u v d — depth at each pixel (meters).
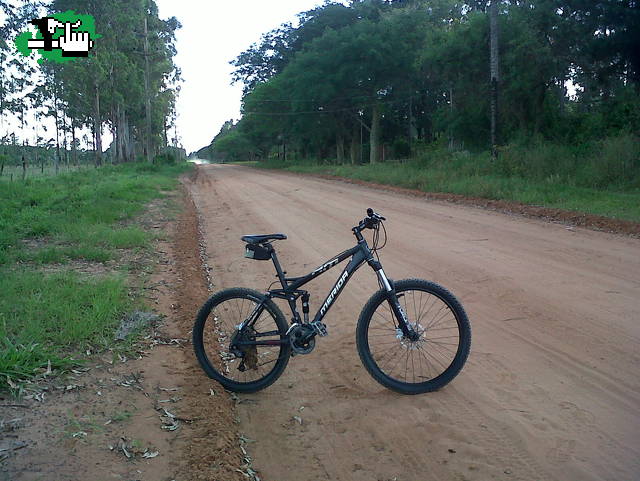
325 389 4.70
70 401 4.07
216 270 9.19
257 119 58.47
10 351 4.52
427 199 18.23
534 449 3.70
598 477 3.39
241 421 4.25
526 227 11.98
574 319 6.04
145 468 3.37
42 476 3.16
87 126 61.34
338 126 51.16
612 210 13.18
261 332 4.58
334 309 6.69
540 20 25.44
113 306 6.05
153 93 58.59
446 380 4.52
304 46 53.28
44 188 20.08
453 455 3.69
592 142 22.20
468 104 31.38
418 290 4.53
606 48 24.83
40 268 8.15
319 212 15.81
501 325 5.97
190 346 5.37
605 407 4.20
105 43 43.22
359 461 3.68
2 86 37.75
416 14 41.62
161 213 16.23
